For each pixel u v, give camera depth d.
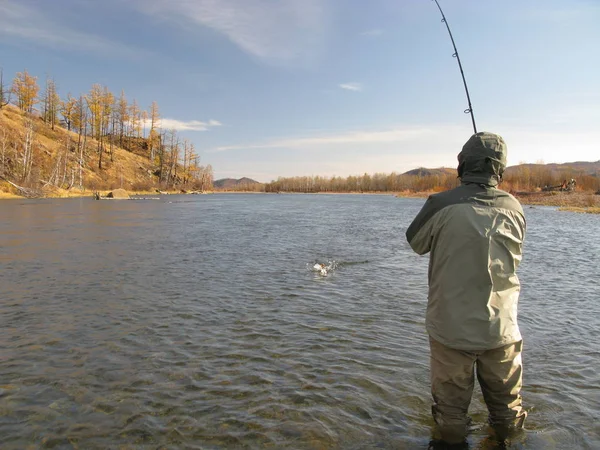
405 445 3.23
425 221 3.09
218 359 4.89
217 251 13.39
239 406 3.83
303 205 52.91
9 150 63.75
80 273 9.76
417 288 8.55
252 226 22.55
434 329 3.05
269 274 9.86
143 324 6.14
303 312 6.81
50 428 3.46
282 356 4.99
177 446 3.23
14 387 4.16
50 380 4.32
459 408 3.15
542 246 15.27
